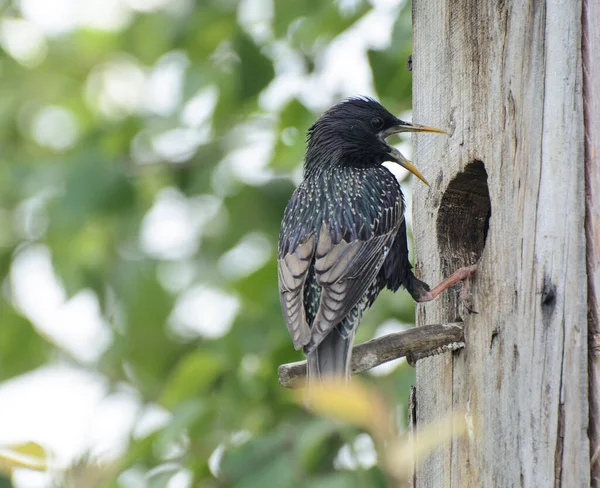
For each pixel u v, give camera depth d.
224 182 14.22
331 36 13.39
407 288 9.59
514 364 8.30
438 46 9.75
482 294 8.79
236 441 11.22
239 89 13.56
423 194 9.90
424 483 9.23
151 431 10.95
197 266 15.20
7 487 9.02
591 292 7.90
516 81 8.62
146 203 14.88
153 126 14.16
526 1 8.60
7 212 15.84
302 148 13.12
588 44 8.20
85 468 9.62
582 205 7.99
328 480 10.12
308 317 9.74
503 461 8.34
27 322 15.77
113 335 15.47
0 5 17.31
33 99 17.39
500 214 8.65
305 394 8.55
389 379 11.62
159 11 15.53
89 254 15.59
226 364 12.30
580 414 7.76
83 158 13.76
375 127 10.52
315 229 9.79
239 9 14.30
